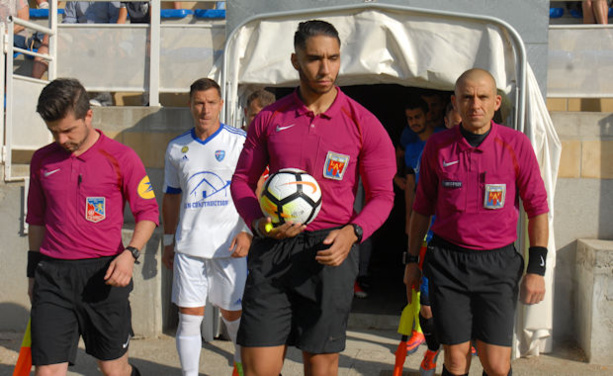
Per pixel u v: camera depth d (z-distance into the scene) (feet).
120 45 20.72
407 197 18.88
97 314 10.82
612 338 16.16
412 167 18.65
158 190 20.13
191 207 14.17
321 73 8.61
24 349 10.90
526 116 16.83
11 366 16.06
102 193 10.76
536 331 16.63
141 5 23.16
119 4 23.84
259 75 18.04
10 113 18.74
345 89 29.07
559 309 18.19
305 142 8.99
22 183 19.03
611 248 16.03
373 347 17.93
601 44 18.04
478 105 10.79
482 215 11.07
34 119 19.98
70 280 10.64
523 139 11.05
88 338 11.06
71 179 10.66
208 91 13.98
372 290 23.81
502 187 11.00
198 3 25.02
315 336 9.00
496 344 11.00
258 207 9.16
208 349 17.57
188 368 13.88
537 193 11.03
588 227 18.08
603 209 18.02
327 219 9.07
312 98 9.06
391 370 15.96
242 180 9.59
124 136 20.20
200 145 14.32
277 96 24.32
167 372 15.70
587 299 16.62
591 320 16.26
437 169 11.38
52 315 10.60
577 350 17.38
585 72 18.16
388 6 17.24
